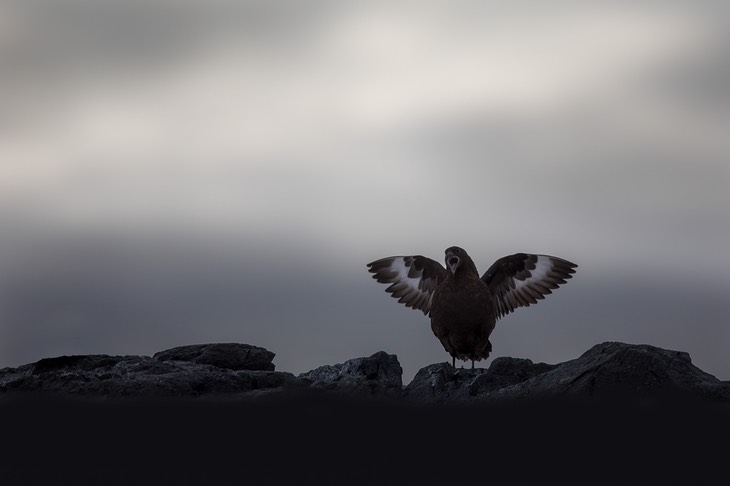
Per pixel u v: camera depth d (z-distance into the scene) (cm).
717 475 1588
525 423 1786
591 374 1995
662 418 1816
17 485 1509
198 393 2075
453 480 1564
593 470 1622
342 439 1722
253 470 1592
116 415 1828
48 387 2050
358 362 2330
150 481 1534
